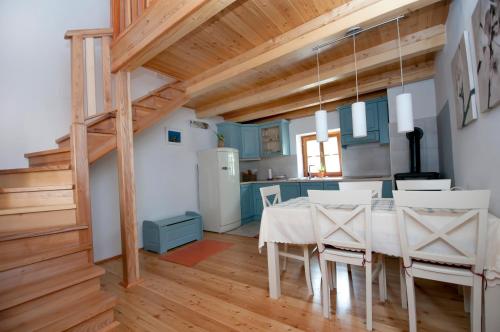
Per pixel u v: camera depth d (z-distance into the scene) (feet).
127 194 8.52
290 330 5.53
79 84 7.30
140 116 10.35
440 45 8.09
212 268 9.43
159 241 11.54
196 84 11.25
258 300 6.90
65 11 10.27
